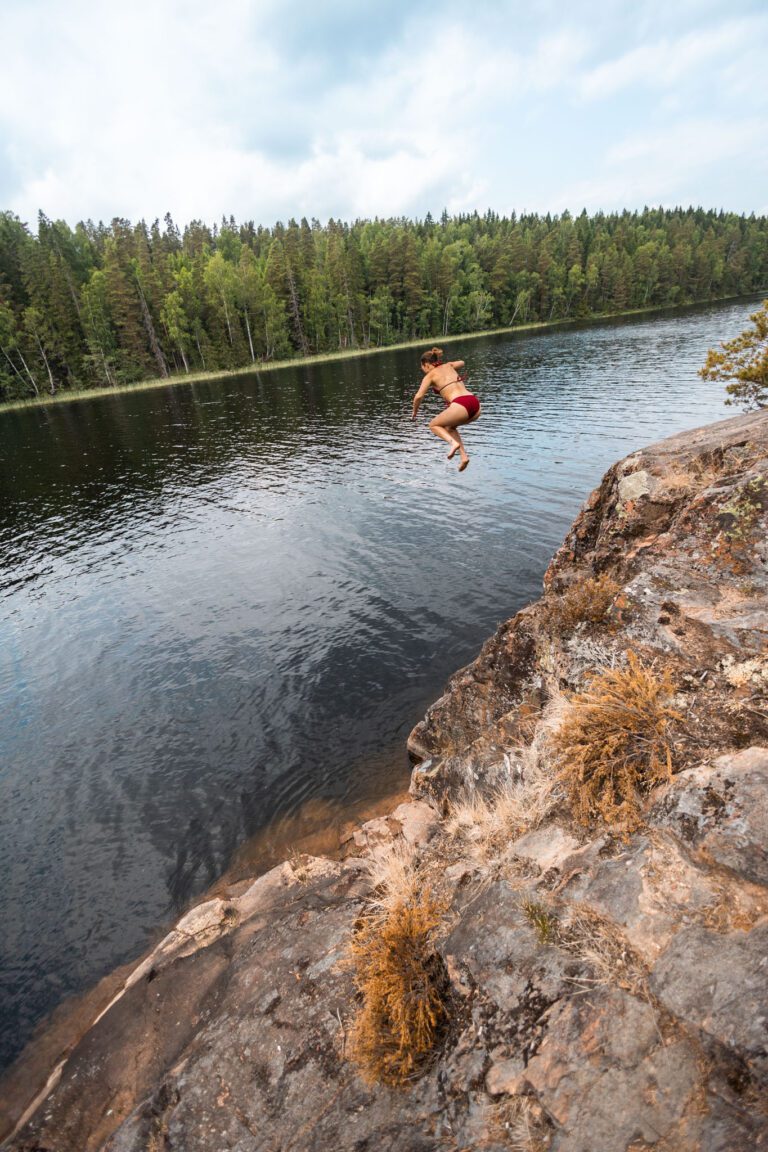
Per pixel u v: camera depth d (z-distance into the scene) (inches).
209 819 361.1
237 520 976.9
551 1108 115.1
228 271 3676.2
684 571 238.7
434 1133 127.3
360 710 445.4
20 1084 223.8
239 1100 157.2
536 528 776.9
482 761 272.7
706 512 251.8
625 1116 107.3
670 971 123.5
